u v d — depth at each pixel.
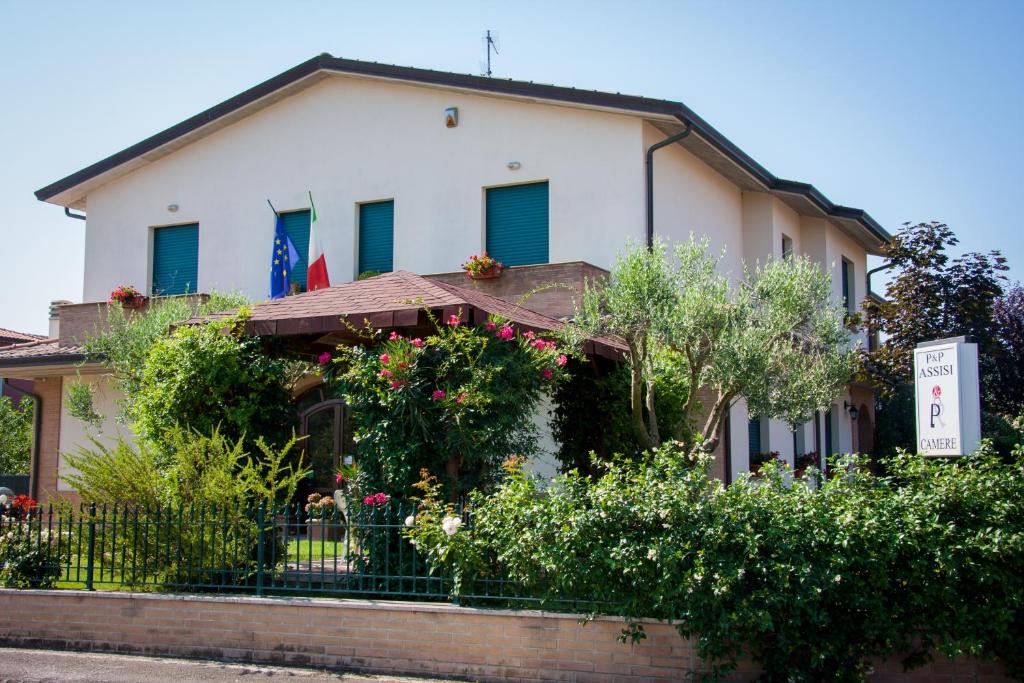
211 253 19.58
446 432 9.88
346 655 8.43
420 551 8.68
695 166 18.41
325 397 16.95
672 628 7.48
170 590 9.48
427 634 8.19
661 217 16.69
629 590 7.60
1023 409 17.02
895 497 7.29
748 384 11.13
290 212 19.11
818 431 22.91
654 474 7.95
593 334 11.38
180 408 10.95
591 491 7.90
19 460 27.64
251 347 11.23
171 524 9.55
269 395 11.27
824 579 7.04
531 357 10.57
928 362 8.51
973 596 7.04
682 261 11.52
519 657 7.89
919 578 7.05
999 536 6.86
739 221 20.62
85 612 9.34
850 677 7.17
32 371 18.64
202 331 11.13
